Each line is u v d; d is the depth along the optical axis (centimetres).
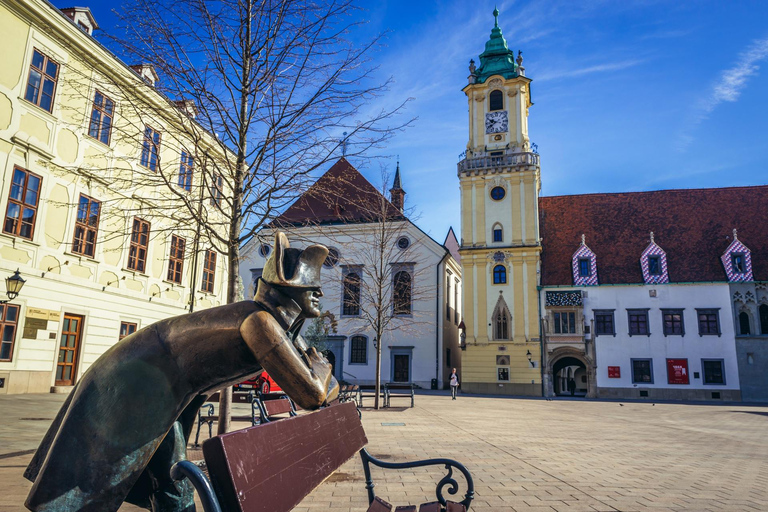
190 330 224
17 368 1572
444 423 1448
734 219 4188
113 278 1947
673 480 716
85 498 208
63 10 1933
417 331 3962
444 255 4112
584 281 4028
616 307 3931
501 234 4169
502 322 4028
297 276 234
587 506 554
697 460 921
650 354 3819
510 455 907
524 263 4081
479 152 4406
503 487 645
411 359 4009
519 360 3934
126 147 1975
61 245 1727
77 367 1784
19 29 1585
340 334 4041
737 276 3856
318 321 3884
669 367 3769
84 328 1809
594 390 3819
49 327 1678
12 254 1563
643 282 3934
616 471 779
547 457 902
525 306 4012
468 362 3997
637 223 4353
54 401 1434
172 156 2044
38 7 1612
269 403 783
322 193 892
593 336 3884
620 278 4000
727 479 736
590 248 4256
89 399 216
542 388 3866
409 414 1708
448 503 375
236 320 221
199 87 794
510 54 4547
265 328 215
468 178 4328
